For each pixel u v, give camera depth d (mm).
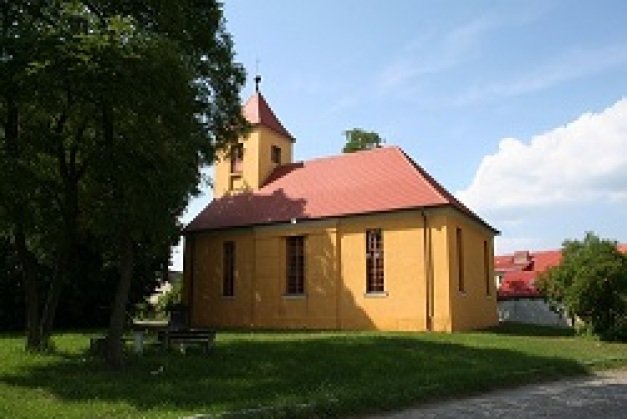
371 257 34719
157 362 18562
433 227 32750
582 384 18031
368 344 22703
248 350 21297
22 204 17844
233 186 43188
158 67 15969
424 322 32188
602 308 31109
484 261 38375
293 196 39219
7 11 16359
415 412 13492
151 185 17234
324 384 15734
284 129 45031
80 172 20094
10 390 14508
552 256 67812
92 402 13305
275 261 37844
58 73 15375
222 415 11758
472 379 17000
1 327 33250
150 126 17109
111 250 21969
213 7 21641
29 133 18219
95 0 17203
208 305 40594
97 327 36281
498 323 39469
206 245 41406
